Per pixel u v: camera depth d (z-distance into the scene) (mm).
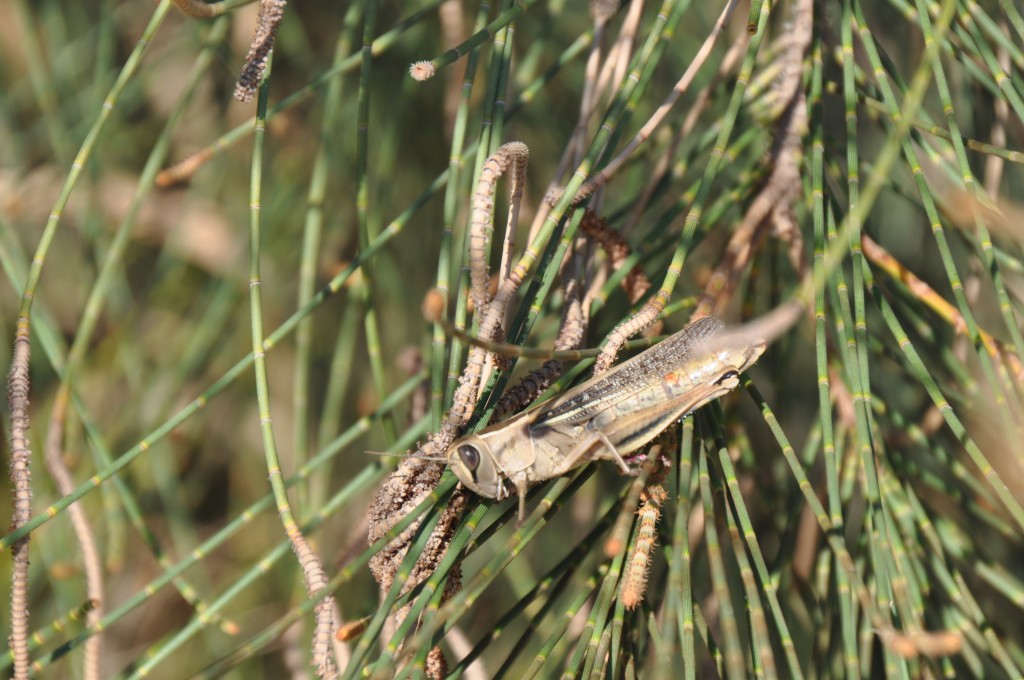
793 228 638
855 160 608
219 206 799
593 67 641
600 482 760
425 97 765
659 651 575
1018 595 617
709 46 619
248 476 845
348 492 651
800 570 672
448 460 585
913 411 712
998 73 611
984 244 593
